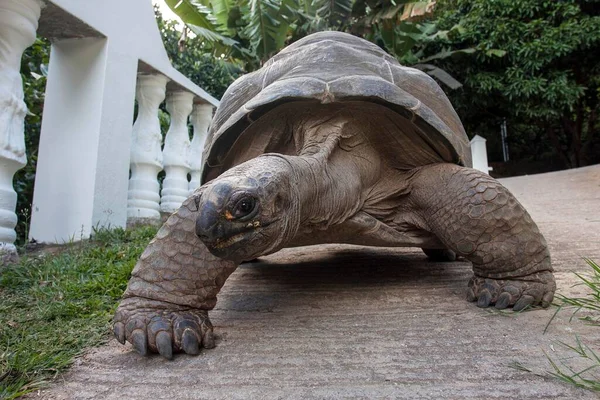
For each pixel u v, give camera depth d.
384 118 2.52
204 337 1.95
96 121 4.39
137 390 1.59
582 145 17.14
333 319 2.25
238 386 1.58
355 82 2.41
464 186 2.29
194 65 12.14
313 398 1.47
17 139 3.62
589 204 6.41
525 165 19.05
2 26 3.52
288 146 2.60
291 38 12.28
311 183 2.03
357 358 1.76
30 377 1.67
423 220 2.54
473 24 14.09
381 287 2.81
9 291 2.83
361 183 2.49
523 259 2.24
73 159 4.41
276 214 1.66
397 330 2.05
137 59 5.00
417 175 2.59
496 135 19.80
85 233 4.25
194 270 1.96
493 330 1.97
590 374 1.53
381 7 11.02
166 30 11.95
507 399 1.40
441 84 14.48
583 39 13.07
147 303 1.95
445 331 2.00
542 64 13.41
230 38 11.88
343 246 4.39
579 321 2.01
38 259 3.52
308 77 2.48
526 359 1.67
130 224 5.10
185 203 2.02
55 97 4.57
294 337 2.03
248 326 2.21
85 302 2.54
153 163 5.47
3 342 2.01
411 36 11.95
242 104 2.86
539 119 16.00
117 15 4.66
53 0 3.81
